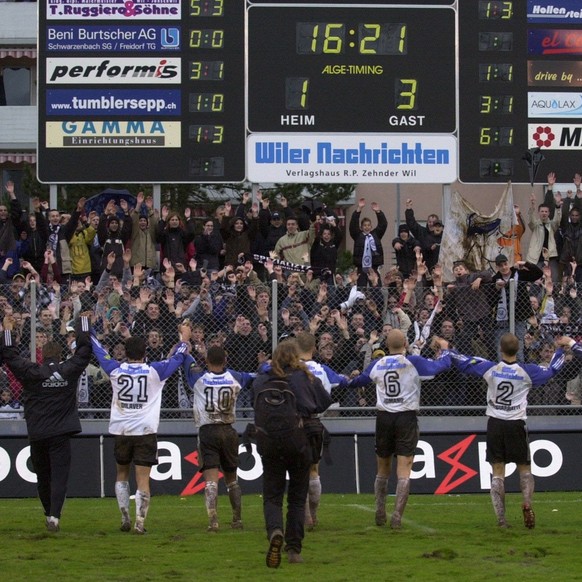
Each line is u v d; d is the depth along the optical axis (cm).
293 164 3447
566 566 1605
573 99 3500
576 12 3509
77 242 3297
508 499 2541
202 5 3434
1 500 2566
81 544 1830
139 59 3422
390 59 3466
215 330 2742
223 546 1808
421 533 1945
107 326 2717
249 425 1691
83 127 3412
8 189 3300
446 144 3475
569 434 2725
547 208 3406
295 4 3447
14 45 5825
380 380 1972
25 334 2712
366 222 3378
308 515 1994
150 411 1952
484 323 2758
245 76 3434
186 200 5394
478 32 3481
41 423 1941
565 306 2783
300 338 1922
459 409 2761
